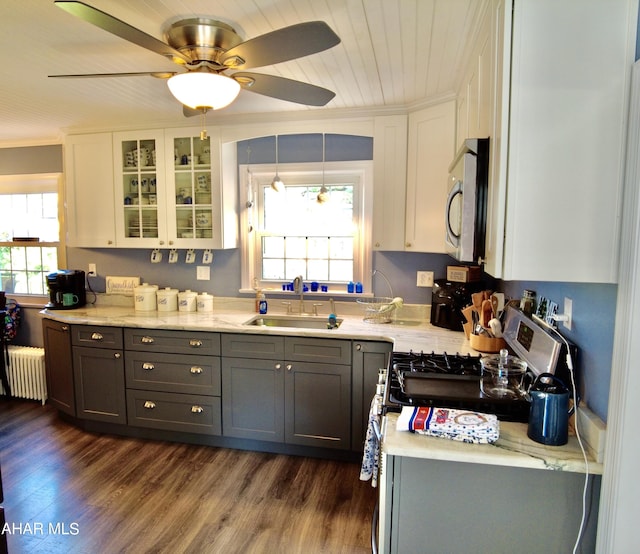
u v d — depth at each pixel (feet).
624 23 3.59
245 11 5.21
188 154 10.37
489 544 4.22
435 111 8.38
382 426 4.50
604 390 3.93
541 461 3.87
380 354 8.41
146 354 9.46
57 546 6.38
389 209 9.22
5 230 13.05
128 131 10.50
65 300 11.04
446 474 4.19
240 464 8.73
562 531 4.09
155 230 10.78
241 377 9.02
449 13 5.23
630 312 3.50
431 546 4.31
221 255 11.18
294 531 6.74
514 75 3.74
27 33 5.79
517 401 4.74
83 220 11.10
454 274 9.02
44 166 12.45
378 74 7.24
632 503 3.60
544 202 3.81
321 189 10.04
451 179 6.40
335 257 10.80
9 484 7.98
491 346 7.18
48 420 10.77
